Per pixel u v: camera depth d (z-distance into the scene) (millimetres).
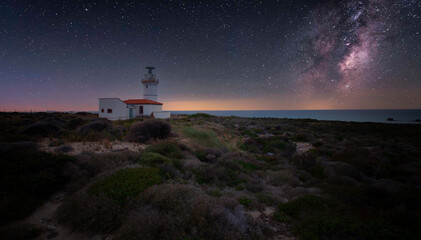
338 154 14000
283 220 4945
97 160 7125
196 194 4926
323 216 4711
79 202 4215
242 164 10734
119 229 3664
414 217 4434
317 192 6844
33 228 3844
